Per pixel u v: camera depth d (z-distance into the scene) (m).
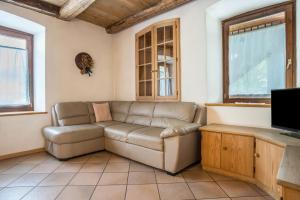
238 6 2.71
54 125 3.42
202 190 1.98
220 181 2.19
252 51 2.79
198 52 2.99
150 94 3.80
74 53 3.89
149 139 2.52
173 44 3.30
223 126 2.59
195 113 2.94
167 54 3.43
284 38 2.49
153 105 3.43
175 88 3.30
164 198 1.84
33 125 3.29
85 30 4.07
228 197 1.85
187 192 1.95
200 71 2.98
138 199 1.82
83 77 4.05
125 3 3.30
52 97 3.56
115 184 2.12
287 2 2.44
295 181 0.74
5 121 2.99
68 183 2.14
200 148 2.73
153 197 1.85
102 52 4.40
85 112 3.70
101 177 2.29
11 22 3.24
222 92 3.12
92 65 4.17
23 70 3.55
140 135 2.65
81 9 3.20
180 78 3.26
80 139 2.97
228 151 2.29
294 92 1.90
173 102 3.21
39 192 1.95
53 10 3.35
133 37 4.09
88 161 2.86
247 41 2.84
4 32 3.33
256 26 2.74
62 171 2.47
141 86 3.99
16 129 3.10
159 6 3.25
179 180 2.21
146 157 2.59
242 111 2.59
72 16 3.47
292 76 2.39
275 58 2.57
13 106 3.40
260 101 2.71
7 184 2.12
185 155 2.43
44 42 3.45
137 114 3.62
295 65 2.37
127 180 2.22
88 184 2.12
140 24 3.92
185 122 2.88
